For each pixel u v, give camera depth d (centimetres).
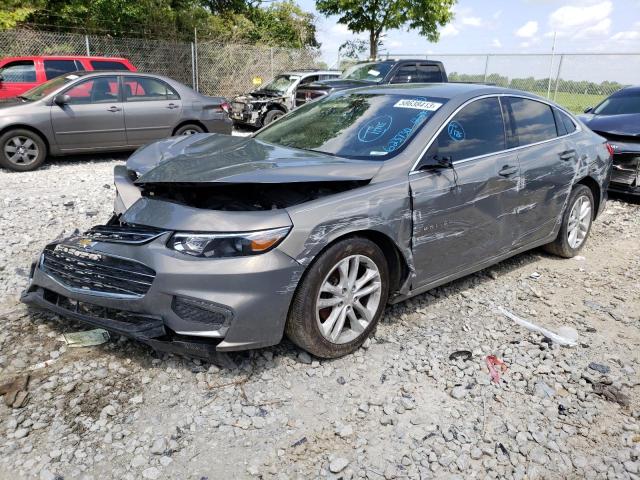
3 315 368
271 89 1493
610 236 618
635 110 852
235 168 321
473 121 405
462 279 470
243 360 326
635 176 742
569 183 487
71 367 313
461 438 271
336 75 1523
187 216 296
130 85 957
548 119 484
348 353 338
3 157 852
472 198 386
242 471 246
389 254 353
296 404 292
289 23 2553
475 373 327
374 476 246
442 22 1808
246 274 283
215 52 1866
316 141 398
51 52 1573
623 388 319
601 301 439
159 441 258
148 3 1789
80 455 249
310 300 307
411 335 370
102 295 306
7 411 276
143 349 333
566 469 255
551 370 333
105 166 932
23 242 511
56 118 880
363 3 1808
